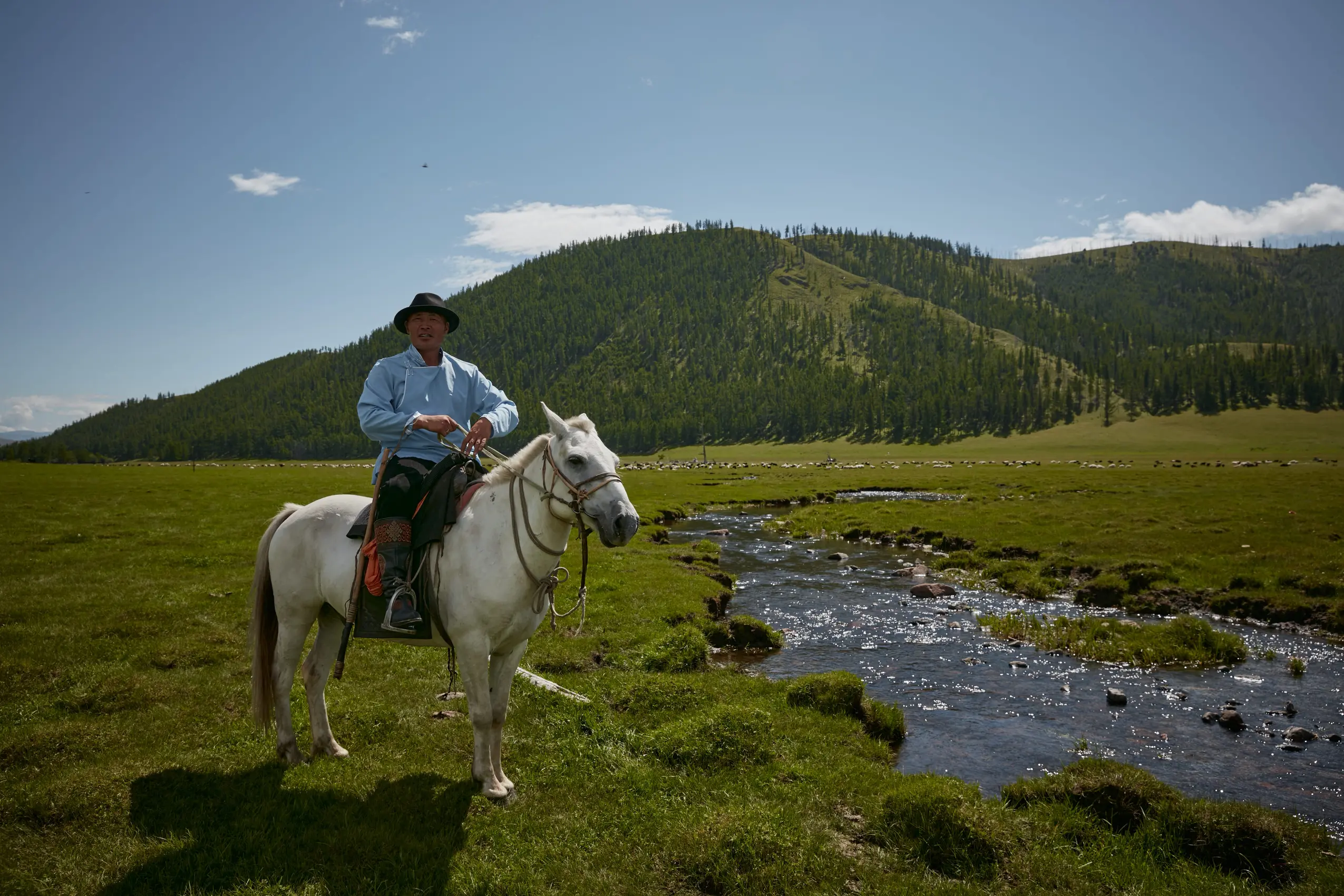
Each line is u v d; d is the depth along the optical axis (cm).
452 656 703
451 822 607
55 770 686
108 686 904
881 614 1741
